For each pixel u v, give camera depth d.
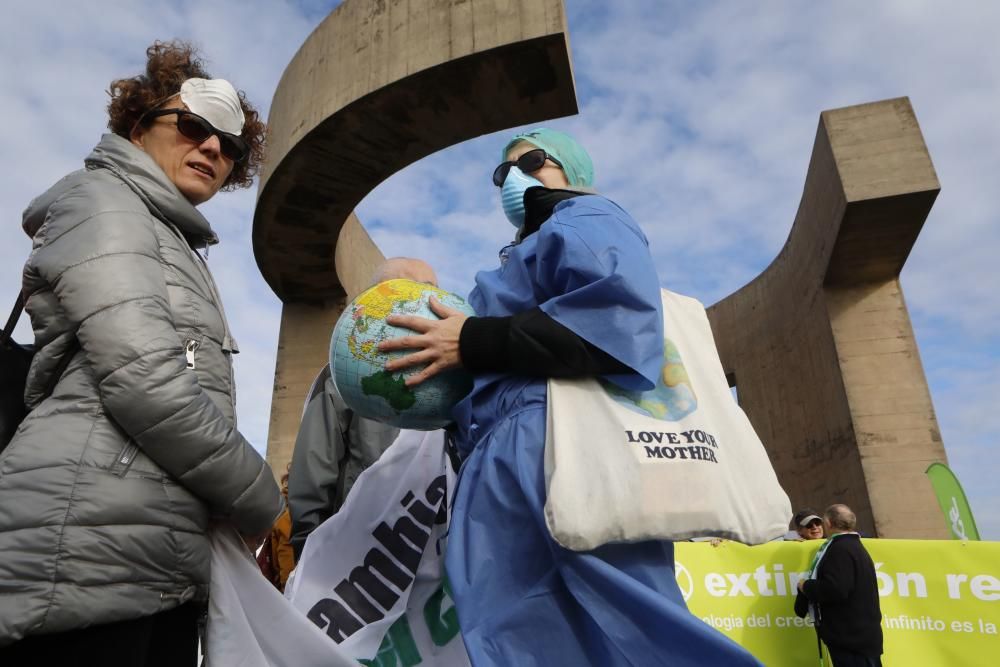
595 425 1.30
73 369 1.31
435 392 1.52
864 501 11.95
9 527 1.15
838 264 12.76
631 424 1.31
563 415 1.31
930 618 4.91
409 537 2.05
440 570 2.01
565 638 1.24
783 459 15.91
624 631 1.19
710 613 5.32
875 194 11.09
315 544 2.05
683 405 1.40
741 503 1.34
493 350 1.41
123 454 1.25
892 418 12.12
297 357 13.32
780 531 1.40
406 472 2.13
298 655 1.54
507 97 9.22
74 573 1.15
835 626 4.52
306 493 2.74
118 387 1.24
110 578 1.18
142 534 1.23
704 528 1.26
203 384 1.47
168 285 1.46
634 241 1.47
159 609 1.27
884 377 12.45
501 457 1.38
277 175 10.66
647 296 1.37
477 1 8.73
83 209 1.37
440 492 2.10
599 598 1.22
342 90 9.53
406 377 1.49
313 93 10.09
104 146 1.55
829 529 4.88
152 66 1.78
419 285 1.63
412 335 1.49
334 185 10.89
